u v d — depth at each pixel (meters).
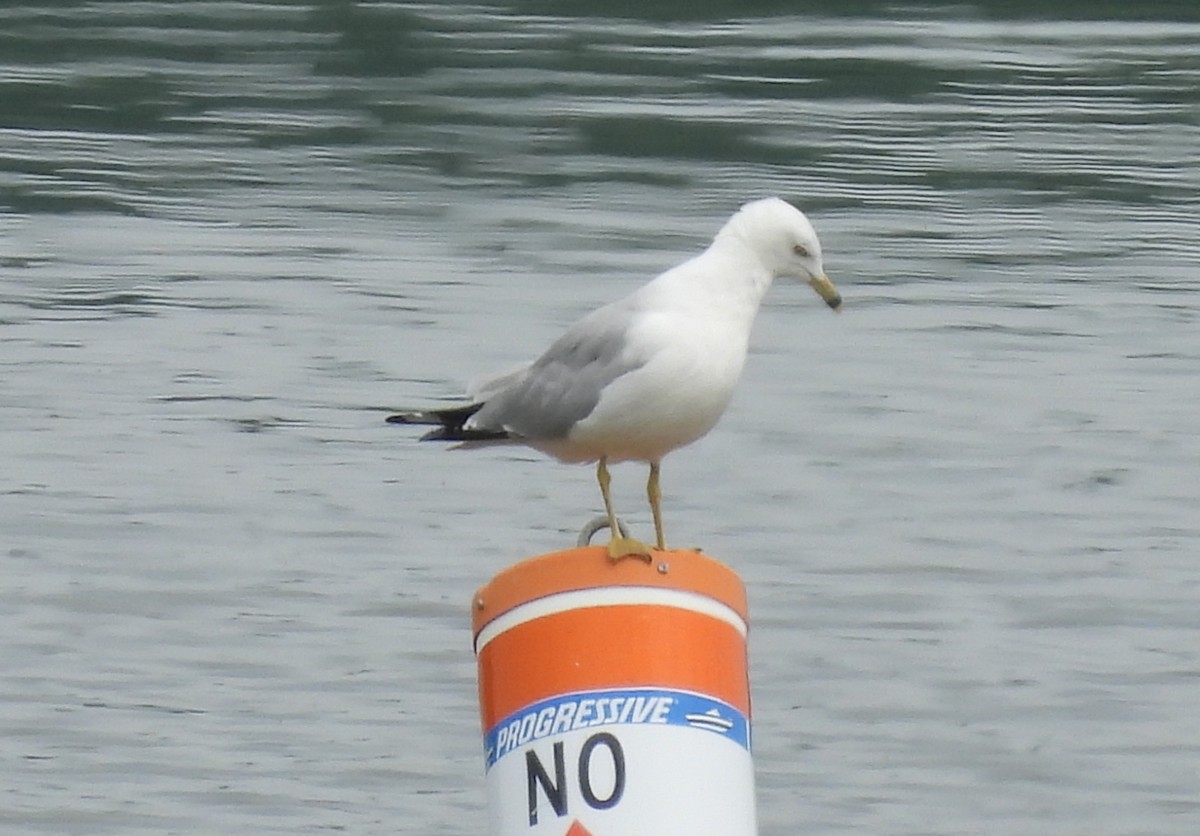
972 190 22.00
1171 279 20.70
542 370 10.02
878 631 15.80
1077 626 15.89
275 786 14.26
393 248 21.09
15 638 15.66
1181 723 14.91
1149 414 18.47
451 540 16.78
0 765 14.45
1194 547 16.73
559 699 8.42
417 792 14.20
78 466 17.75
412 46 23.95
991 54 23.92
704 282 9.86
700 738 8.41
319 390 18.67
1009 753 14.61
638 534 16.86
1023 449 17.94
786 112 23.03
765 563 16.48
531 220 21.53
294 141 22.75
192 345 19.44
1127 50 24.17
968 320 20.02
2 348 19.42
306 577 16.38
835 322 19.88
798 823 13.97
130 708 14.99
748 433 18.09
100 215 21.62
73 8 24.72
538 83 23.50
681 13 24.48
